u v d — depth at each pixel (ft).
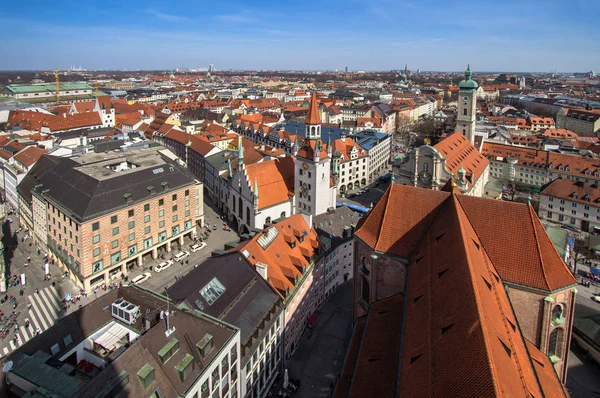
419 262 193.47
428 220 211.41
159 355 144.15
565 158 546.67
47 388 132.16
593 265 362.74
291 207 399.24
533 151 571.69
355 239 232.94
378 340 179.73
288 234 277.85
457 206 192.54
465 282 139.23
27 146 516.32
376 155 654.53
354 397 153.17
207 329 165.17
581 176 524.52
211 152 557.74
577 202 440.86
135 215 343.05
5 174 490.08
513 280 185.68
